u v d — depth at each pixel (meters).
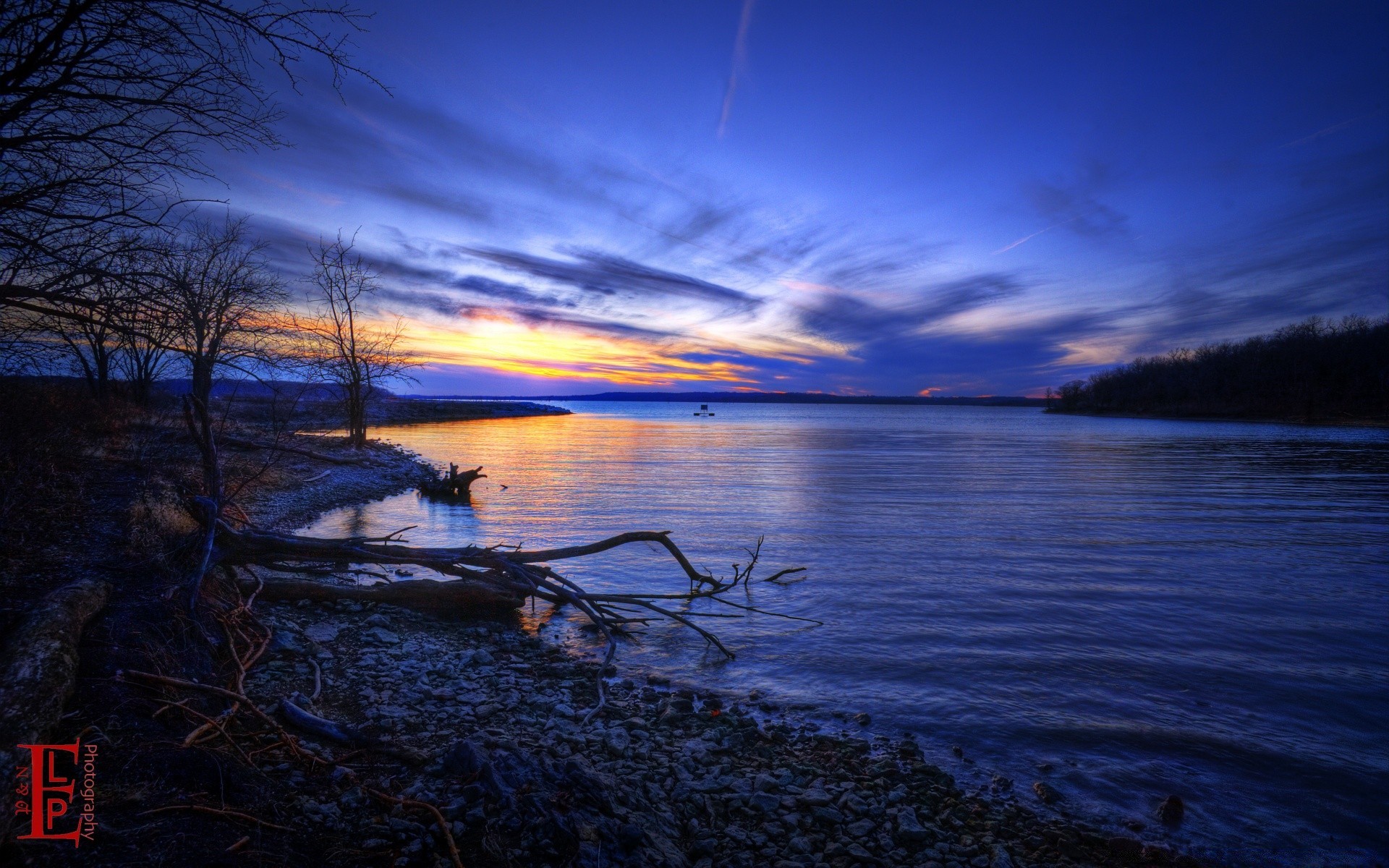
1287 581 13.01
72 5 5.20
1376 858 4.83
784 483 29.45
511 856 3.64
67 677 4.32
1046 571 13.79
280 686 6.34
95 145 5.85
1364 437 73.31
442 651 8.39
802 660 8.73
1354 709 7.27
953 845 4.76
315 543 9.05
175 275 6.63
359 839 3.78
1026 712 7.17
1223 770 6.00
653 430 80.19
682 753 5.91
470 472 22.36
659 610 9.44
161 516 8.83
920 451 51.78
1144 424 114.69
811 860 4.42
